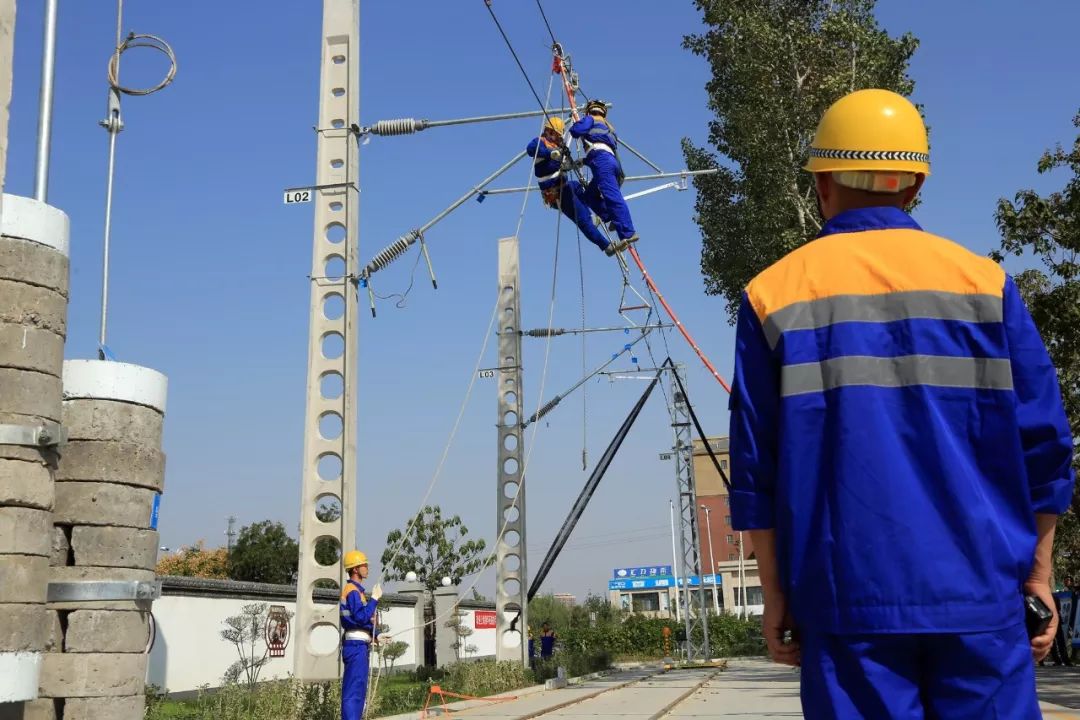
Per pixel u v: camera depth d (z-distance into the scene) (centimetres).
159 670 2608
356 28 1778
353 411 1638
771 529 246
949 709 222
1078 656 3697
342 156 1720
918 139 269
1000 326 238
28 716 738
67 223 725
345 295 1666
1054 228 2361
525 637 2917
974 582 221
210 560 5941
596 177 1462
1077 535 3462
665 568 12075
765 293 256
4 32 573
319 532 1591
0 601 651
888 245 252
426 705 1955
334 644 1597
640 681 3244
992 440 234
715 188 3506
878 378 238
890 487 228
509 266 3117
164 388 838
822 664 229
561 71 1711
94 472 775
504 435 3030
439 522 4528
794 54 2958
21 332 681
